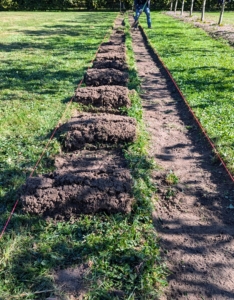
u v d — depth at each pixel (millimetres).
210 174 4340
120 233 3195
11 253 2947
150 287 2650
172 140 5270
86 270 2807
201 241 3264
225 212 3656
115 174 3619
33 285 2662
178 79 8031
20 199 3484
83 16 26578
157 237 3219
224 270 2949
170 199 3859
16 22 21500
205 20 21062
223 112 5957
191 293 2736
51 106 6309
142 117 5980
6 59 10219
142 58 10758
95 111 6199
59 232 3209
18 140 5000
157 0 33875
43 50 11602
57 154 4672
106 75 7359
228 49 11203
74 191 3396
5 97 6824
